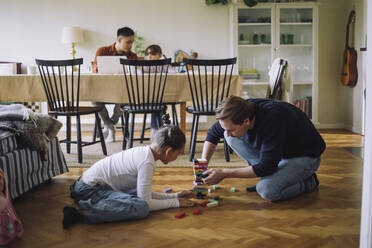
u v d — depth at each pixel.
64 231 1.95
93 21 5.39
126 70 3.91
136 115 5.45
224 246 1.76
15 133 2.42
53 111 3.39
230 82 3.47
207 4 5.34
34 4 5.35
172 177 2.98
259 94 5.45
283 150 2.34
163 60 3.28
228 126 2.11
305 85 5.45
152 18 5.44
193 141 3.45
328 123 5.65
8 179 2.26
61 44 5.42
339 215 2.12
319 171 3.09
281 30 5.32
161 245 1.78
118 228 1.98
